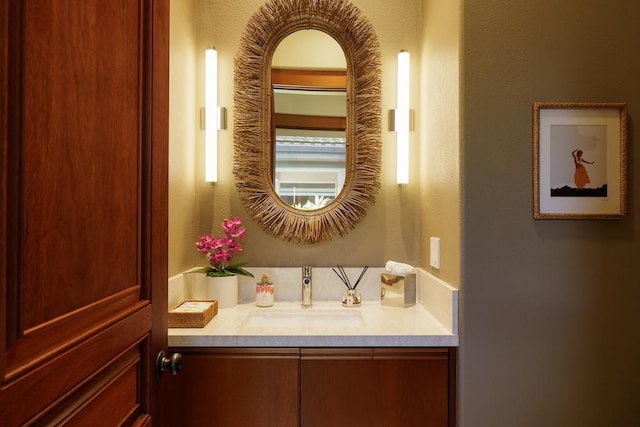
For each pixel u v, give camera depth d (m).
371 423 1.22
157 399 0.94
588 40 1.18
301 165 1.67
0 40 0.47
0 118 0.48
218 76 1.66
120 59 0.78
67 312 0.61
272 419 1.22
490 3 1.18
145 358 0.89
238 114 1.65
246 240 1.66
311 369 1.22
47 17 0.56
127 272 0.81
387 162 1.67
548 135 1.17
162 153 0.98
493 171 1.18
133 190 0.84
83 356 0.65
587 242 1.17
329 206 1.66
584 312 1.17
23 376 0.51
